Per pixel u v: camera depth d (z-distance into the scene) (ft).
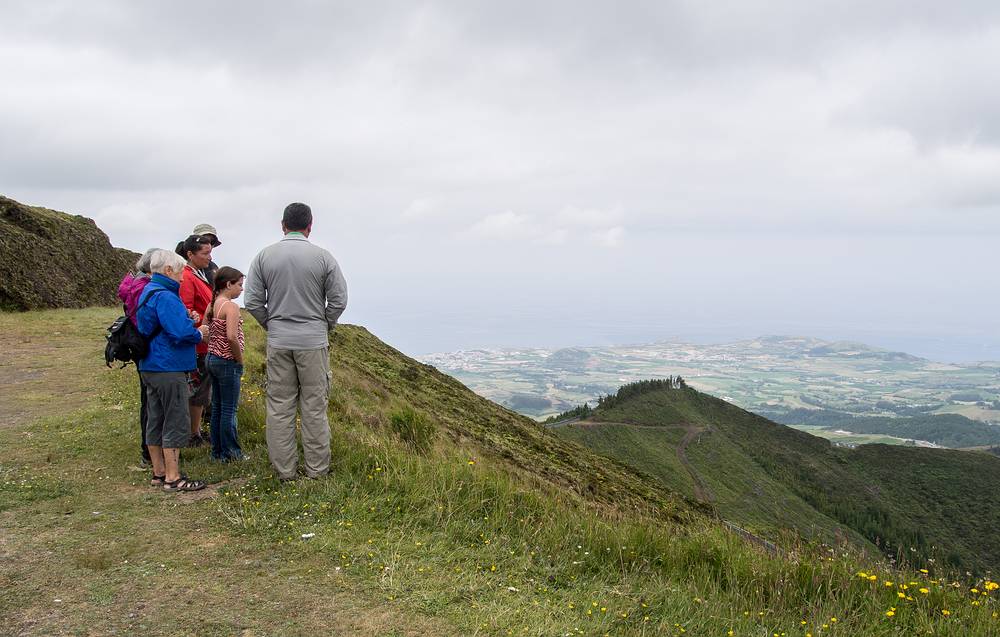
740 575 17.99
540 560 17.01
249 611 12.75
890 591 16.80
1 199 86.74
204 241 23.43
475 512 19.80
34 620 11.93
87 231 102.01
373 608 13.20
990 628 14.93
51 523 16.78
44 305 81.05
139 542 15.85
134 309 19.22
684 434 497.87
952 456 520.42
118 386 36.32
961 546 387.14
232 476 21.20
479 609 13.55
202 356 23.72
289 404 20.66
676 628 13.93
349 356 76.89
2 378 38.58
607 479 79.46
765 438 547.90
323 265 20.21
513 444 71.36
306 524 17.46
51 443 24.67
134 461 22.67
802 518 376.89
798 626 15.07
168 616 12.38
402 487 20.47
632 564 17.78
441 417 63.36
